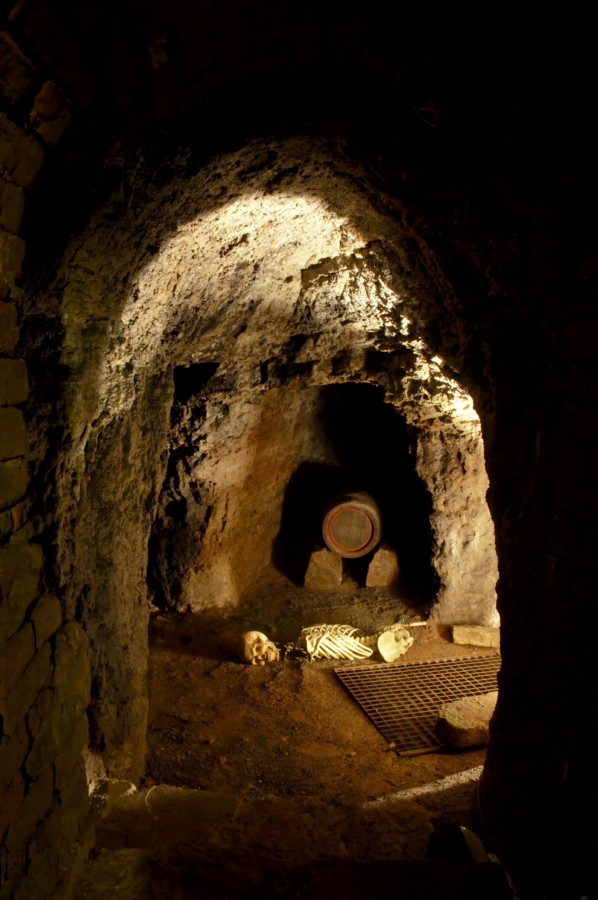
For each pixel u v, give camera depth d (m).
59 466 2.96
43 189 2.24
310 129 2.91
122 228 2.92
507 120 2.39
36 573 1.96
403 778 4.79
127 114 2.22
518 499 3.47
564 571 2.72
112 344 3.42
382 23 2.13
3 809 1.60
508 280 3.26
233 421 6.80
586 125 2.15
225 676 6.31
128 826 3.23
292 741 5.31
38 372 2.91
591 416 2.48
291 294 5.45
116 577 3.81
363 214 3.95
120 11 1.81
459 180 3.01
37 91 1.82
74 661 2.14
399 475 8.90
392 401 6.50
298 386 6.59
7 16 1.60
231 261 4.44
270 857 2.52
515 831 3.08
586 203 2.36
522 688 3.38
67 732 2.08
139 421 4.09
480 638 7.04
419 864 2.46
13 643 1.73
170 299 4.25
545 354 3.06
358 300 5.24
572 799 2.62
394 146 3.01
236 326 5.55
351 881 2.35
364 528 8.27
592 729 2.47
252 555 8.45
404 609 7.77
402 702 5.90
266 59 2.30
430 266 4.03
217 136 2.79
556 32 2.00
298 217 4.10
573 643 2.65
